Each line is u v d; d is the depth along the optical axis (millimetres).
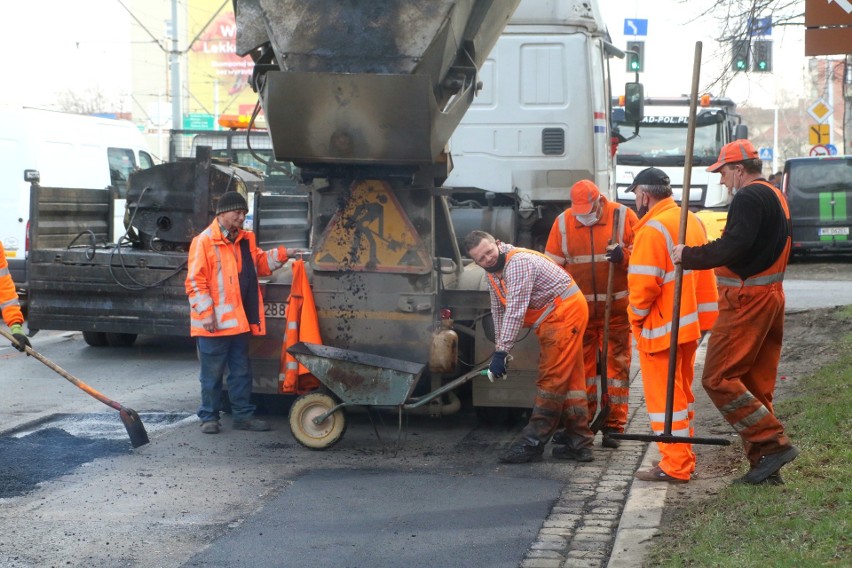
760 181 5664
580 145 11383
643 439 5820
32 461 6926
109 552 5195
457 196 11562
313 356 7066
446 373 7426
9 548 5246
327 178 7504
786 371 8938
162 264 10453
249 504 6000
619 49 12859
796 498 5203
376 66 6754
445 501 6059
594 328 7434
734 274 5648
